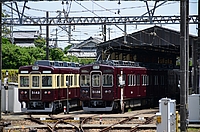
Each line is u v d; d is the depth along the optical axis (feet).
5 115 192.95
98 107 202.49
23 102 205.46
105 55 274.16
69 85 213.05
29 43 494.18
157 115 97.55
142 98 234.17
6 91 207.10
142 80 228.02
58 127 146.72
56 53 353.92
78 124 158.10
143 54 317.22
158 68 257.34
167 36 255.70
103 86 199.41
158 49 314.76
